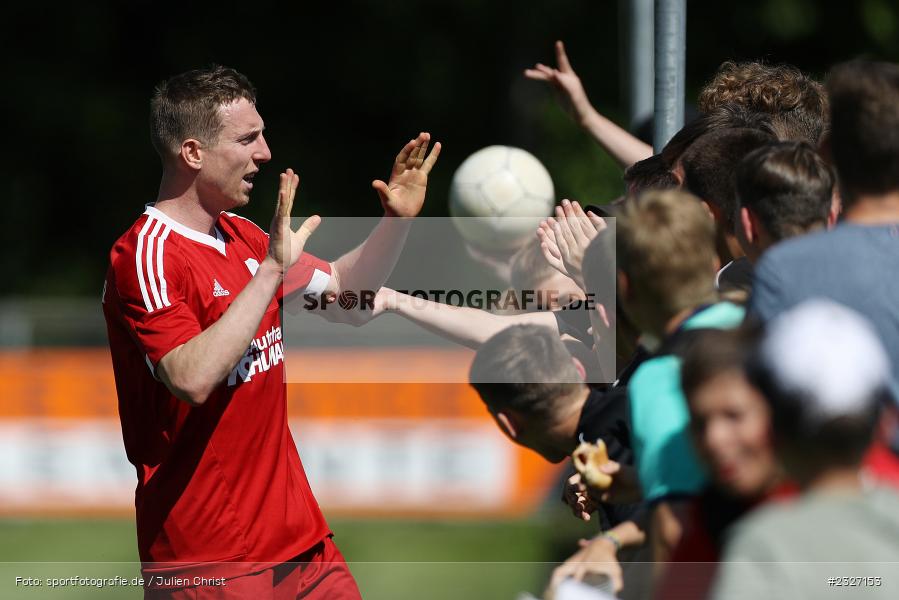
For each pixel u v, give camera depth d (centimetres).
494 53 6225
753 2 5831
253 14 6197
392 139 6259
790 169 1083
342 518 3225
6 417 3294
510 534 3088
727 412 877
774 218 1082
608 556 1023
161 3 6169
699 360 892
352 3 6172
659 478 951
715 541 925
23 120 5931
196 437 1308
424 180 1470
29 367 3309
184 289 1288
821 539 803
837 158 1022
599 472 1054
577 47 6122
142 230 1295
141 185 6062
